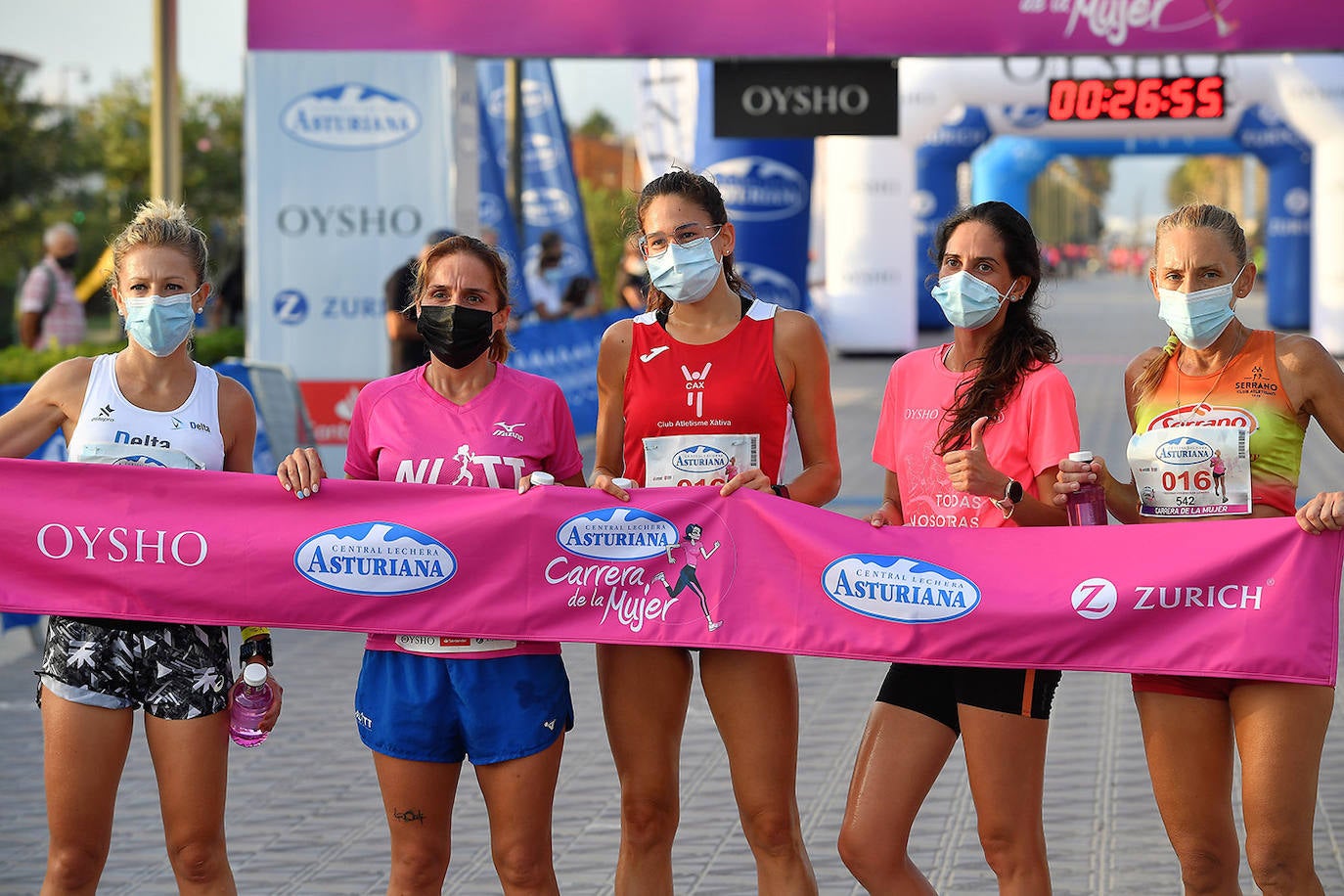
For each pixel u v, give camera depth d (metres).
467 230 17.22
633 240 6.84
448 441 6.26
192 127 51.41
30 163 46.84
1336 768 9.11
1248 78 36.66
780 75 17.03
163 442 6.25
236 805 8.77
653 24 16.66
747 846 8.05
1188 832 5.98
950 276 6.15
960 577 6.11
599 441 6.69
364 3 16.61
